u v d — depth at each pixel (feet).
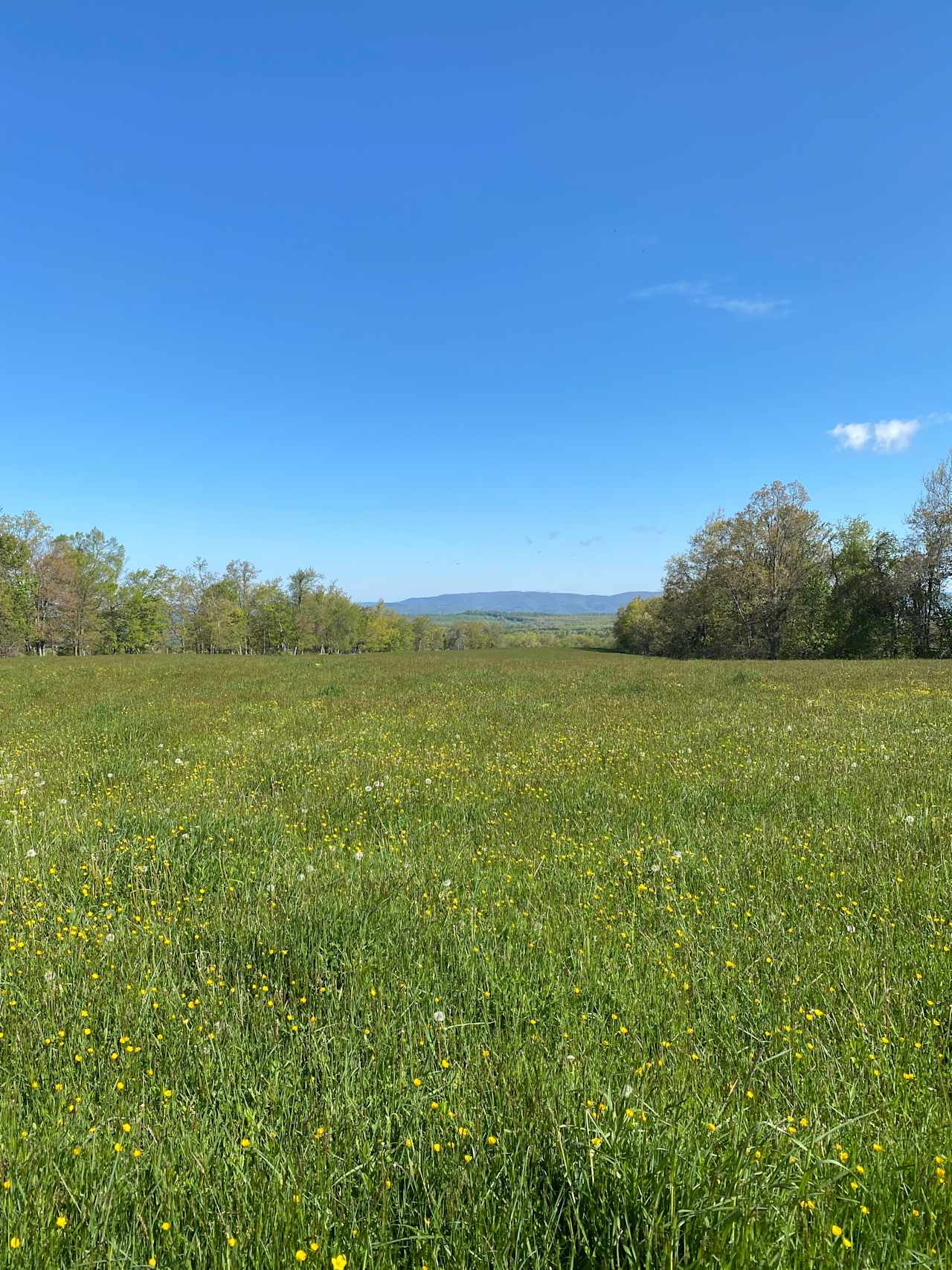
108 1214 6.43
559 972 11.24
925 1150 7.16
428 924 12.98
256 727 38.63
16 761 29.30
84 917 13.20
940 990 10.39
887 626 166.20
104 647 254.68
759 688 56.54
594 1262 5.90
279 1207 6.41
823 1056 8.91
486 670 92.38
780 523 173.06
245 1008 10.09
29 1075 8.55
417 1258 6.03
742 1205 6.12
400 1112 7.84
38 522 216.95
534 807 21.97
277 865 16.31
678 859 16.26
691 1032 9.49
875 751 27.55
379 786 24.38
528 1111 7.68
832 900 13.97
